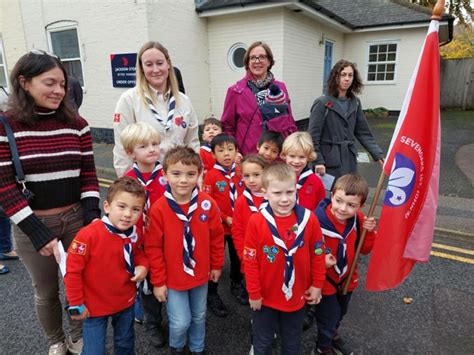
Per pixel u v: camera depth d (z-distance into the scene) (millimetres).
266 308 2027
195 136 2947
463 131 10078
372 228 2121
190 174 2004
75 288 1836
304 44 10305
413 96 2006
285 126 2936
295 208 1973
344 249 2104
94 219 2088
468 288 3047
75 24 8812
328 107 3127
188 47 8977
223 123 3326
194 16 9039
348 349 2344
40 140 1886
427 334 2512
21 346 2424
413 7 13273
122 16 8055
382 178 2148
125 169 2611
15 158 1812
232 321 2691
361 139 3406
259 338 2064
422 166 2031
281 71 9078
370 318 2699
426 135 2008
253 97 3141
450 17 11711
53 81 1801
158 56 2506
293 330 2059
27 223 1837
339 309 2211
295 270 1937
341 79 3080
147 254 2102
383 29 13133
